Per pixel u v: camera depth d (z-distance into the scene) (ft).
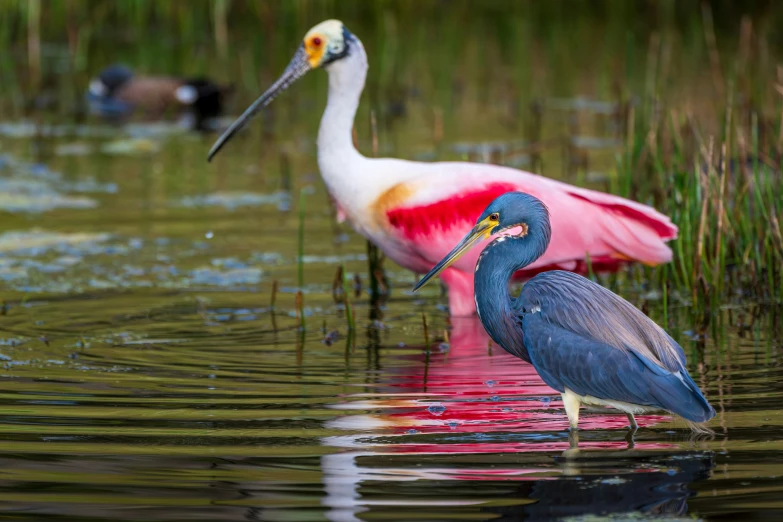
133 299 43.73
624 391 28.73
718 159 52.70
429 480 26.32
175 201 59.00
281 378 34.53
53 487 25.86
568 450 28.25
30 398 32.27
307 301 43.98
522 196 31.83
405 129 73.26
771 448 28.12
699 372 34.63
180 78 83.51
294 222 55.67
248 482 26.13
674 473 26.55
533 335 30.30
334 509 24.62
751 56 89.61
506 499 25.09
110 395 32.65
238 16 114.11
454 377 34.78
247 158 68.64
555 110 78.69
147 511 24.58
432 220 42.01
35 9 94.38
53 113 81.87
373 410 31.45
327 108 44.34
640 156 53.67
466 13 119.34
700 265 42.55
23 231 53.26
